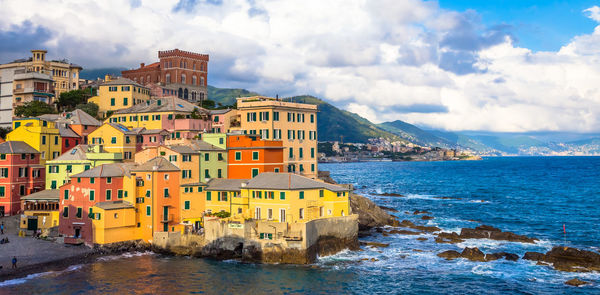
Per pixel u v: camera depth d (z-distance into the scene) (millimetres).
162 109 130625
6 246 88500
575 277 75688
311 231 83438
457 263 83562
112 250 88125
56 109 161250
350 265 81875
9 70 164125
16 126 114250
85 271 77625
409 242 99125
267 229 84062
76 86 192125
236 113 129750
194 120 124188
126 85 152625
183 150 98375
